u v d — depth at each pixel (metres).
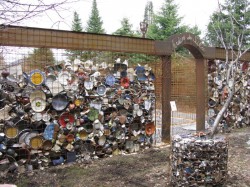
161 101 6.54
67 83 4.95
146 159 5.16
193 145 3.58
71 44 4.93
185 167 3.62
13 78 4.47
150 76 6.07
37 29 4.57
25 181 4.15
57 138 4.86
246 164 4.67
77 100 5.04
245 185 3.76
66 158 4.97
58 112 4.89
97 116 5.27
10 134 4.43
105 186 3.94
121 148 5.63
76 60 5.08
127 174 4.38
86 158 5.14
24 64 4.67
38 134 4.66
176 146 3.71
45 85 4.74
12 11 2.26
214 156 3.59
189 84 9.98
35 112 4.64
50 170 4.60
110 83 5.47
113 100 5.52
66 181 4.15
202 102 7.48
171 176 3.83
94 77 5.26
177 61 10.54
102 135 5.34
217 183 3.63
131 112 5.77
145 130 5.96
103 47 5.30
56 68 4.86
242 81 8.36
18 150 4.53
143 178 4.19
